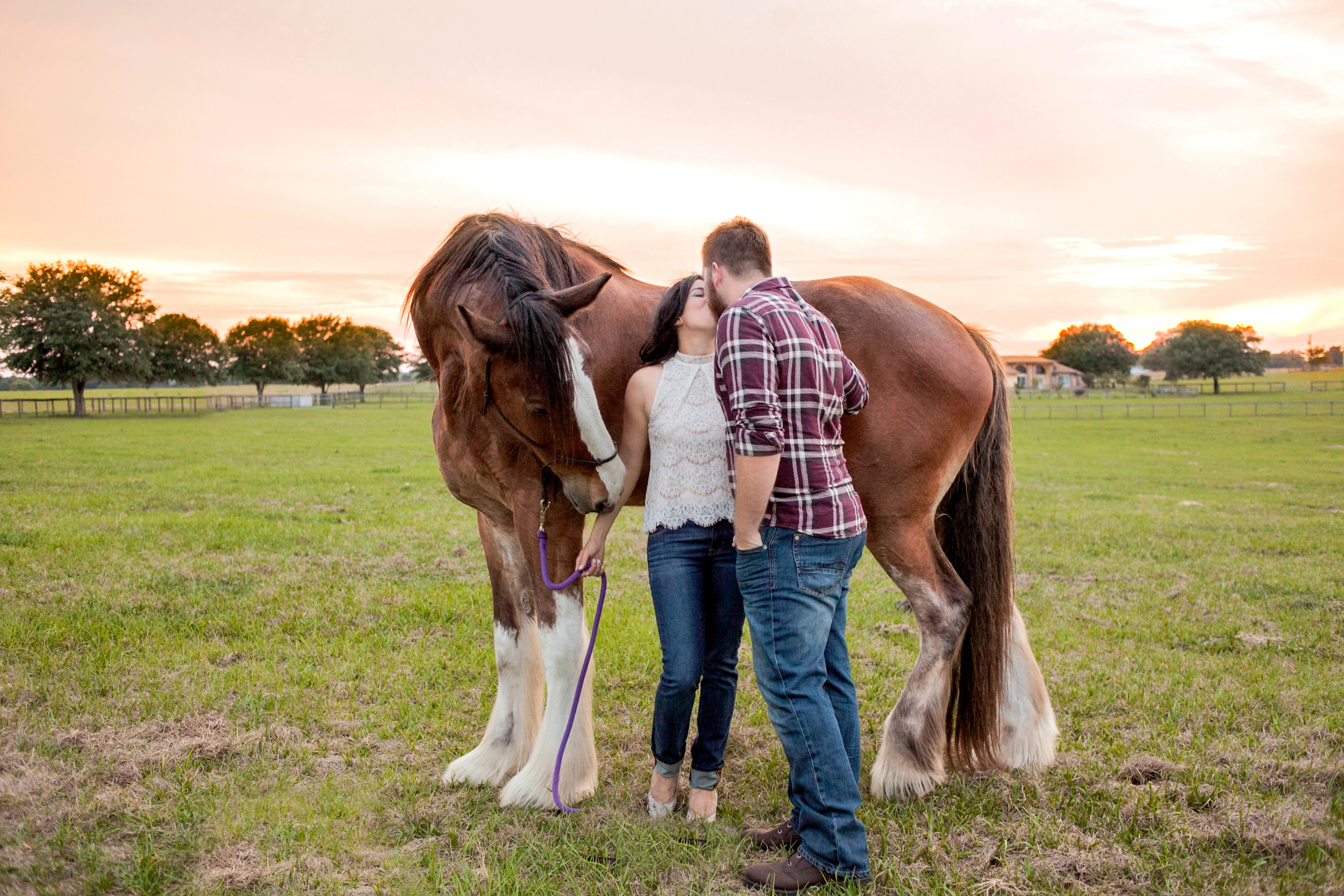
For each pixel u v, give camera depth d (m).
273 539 6.95
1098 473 14.91
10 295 45.31
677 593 2.44
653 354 2.56
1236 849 2.42
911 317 2.84
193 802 2.62
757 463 2.04
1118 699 3.70
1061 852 2.43
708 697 2.56
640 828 2.51
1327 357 159.00
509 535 3.00
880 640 4.64
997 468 2.97
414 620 4.72
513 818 2.65
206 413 41.91
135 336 47.78
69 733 3.05
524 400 2.47
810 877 2.23
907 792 2.80
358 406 54.22
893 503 2.79
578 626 2.80
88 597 4.92
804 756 2.20
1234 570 6.48
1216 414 39.56
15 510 8.22
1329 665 4.18
